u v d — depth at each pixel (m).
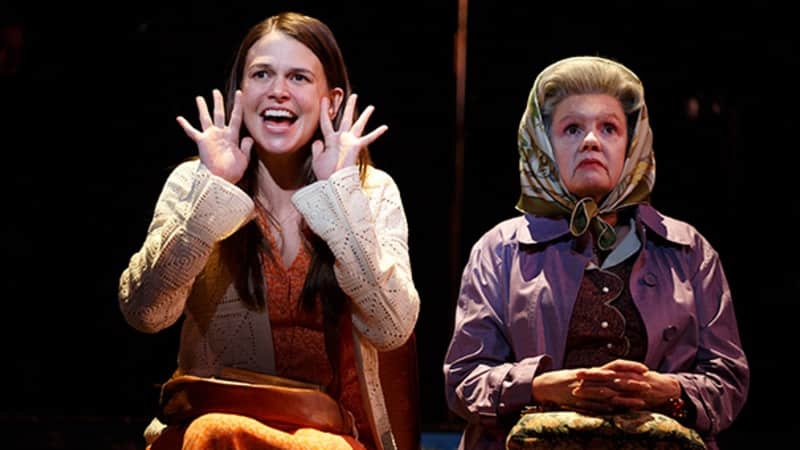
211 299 5.54
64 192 10.65
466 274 6.07
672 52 9.87
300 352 5.56
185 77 10.44
